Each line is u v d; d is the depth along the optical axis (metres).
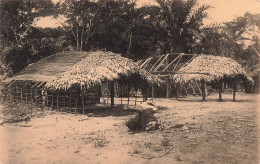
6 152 7.39
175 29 25.83
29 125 11.02
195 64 22.05
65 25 31.03
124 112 14.78
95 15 28.84
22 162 6.64
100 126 10.82
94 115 13.68
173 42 26.59
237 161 6.51
